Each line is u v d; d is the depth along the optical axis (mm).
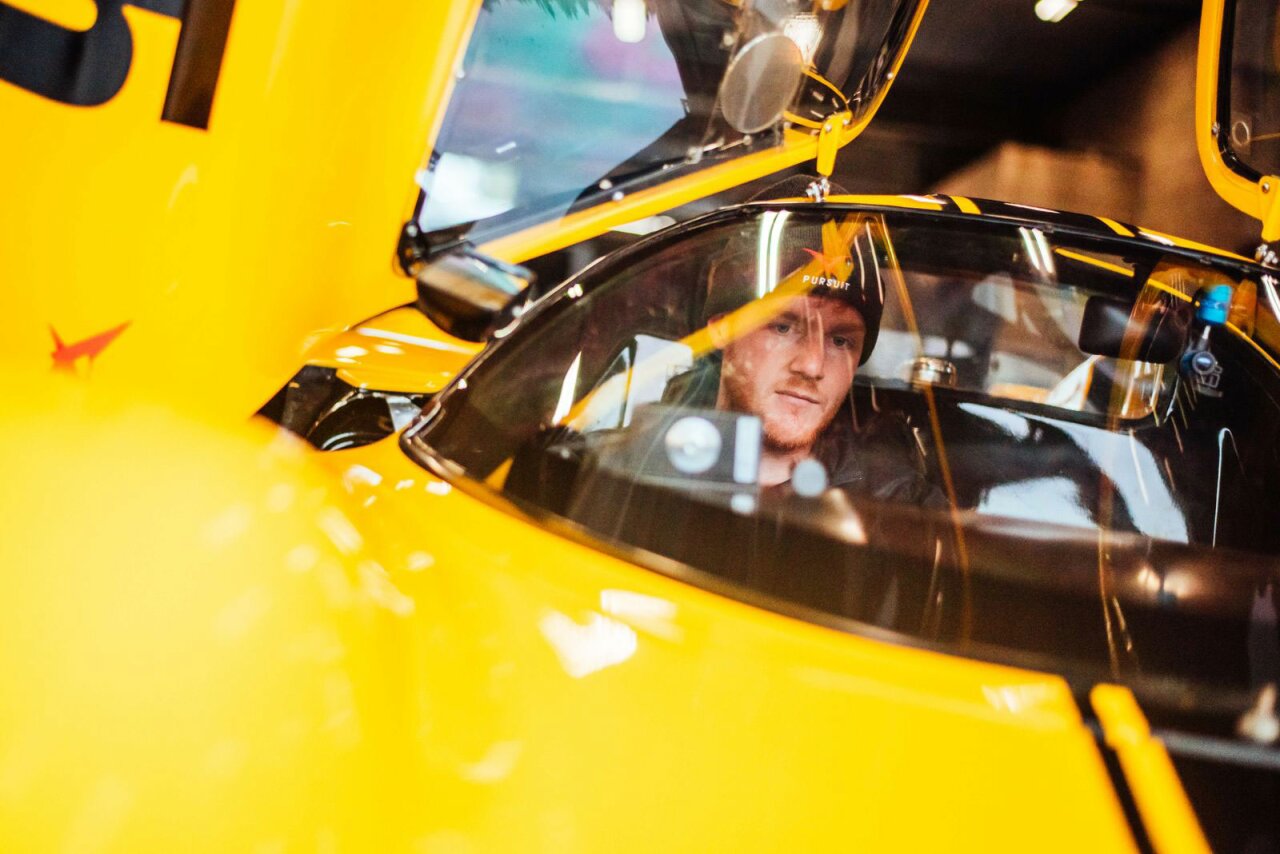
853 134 3533
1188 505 1729
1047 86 8305
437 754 978
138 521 1248
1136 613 1370
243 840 861
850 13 3211
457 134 2467
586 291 1748
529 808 935
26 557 1141
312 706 1003
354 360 2072
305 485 1443
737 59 2910
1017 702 1188
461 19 2412
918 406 1771
